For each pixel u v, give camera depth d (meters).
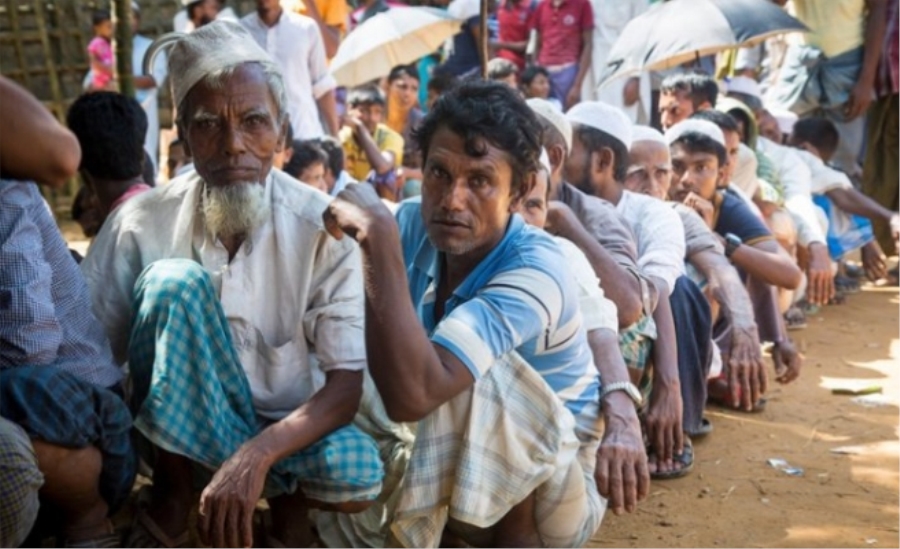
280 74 2.84
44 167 1.98
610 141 3.79
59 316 2.73
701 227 4.26
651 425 3.45
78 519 2.75
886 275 7.21
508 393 2.55
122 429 2.71
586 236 3.26
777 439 4.23
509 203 2.65
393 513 2.88
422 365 2.37
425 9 8.02
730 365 4.04
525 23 8.81
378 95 7.21
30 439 2.55
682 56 6.12
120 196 3.61
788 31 5.73
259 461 2.57
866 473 3.88
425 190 2.63
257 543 2.96
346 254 2.85
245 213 2.75
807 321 6.15
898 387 4.91
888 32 7.32
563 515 2.68
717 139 4.60
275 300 2.87
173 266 2.72
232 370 2.76
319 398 2.73
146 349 2.74
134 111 3.62
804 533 3.37
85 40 10.16
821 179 6.46
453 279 2.76
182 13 7.82
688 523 3.44
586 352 2.81
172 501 2.86
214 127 2.74
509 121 2.54
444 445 2.57
